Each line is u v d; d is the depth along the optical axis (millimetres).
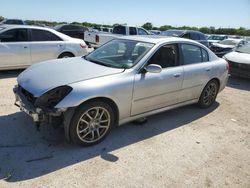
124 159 3443
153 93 4199
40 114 3287
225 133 4531
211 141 4180
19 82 3840
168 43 4520
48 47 7715
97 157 3432
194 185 3061
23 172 3016
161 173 3221
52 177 2967
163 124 4652
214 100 5816
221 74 5578
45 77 3645
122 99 3773
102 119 3725
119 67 4000
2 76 7215
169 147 3861
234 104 6199
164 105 4559
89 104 3463
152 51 4203
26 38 7422
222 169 3430
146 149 3740
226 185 3121
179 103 4879
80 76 3602
